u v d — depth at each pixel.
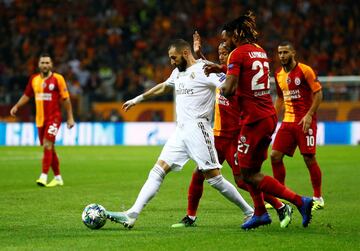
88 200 29.55
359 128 71.38
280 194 21.09
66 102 36.72
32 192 32.53
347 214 25.20
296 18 89.69
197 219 24.05
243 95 20.80
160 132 74.56
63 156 57.28
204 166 21.70
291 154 28.42
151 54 89.25
